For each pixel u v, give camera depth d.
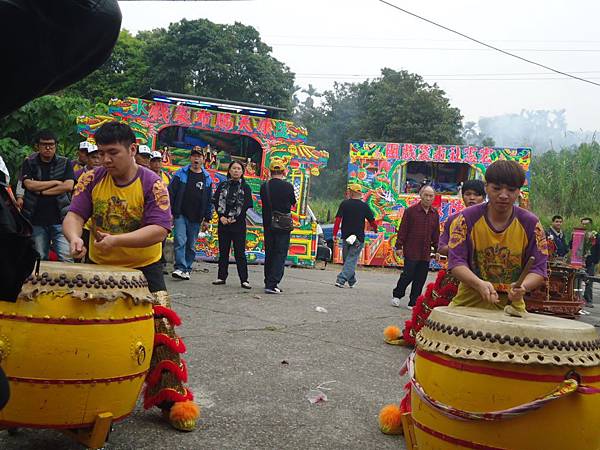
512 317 2.96
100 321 2.98
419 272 9.37
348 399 4.58
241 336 6.34
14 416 2.97
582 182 28.48
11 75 2.16
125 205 3.71
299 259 15.47
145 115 13.77
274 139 14.88
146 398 3.83
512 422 2.61
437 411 2.80
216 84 33.81
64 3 2.09
